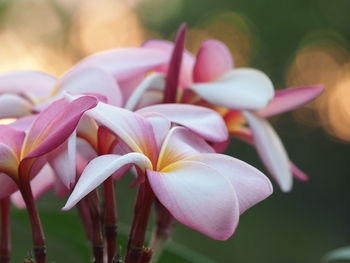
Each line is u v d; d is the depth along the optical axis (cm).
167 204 43
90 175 42
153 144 45
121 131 45
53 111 45
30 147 45
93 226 46
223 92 52
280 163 54
